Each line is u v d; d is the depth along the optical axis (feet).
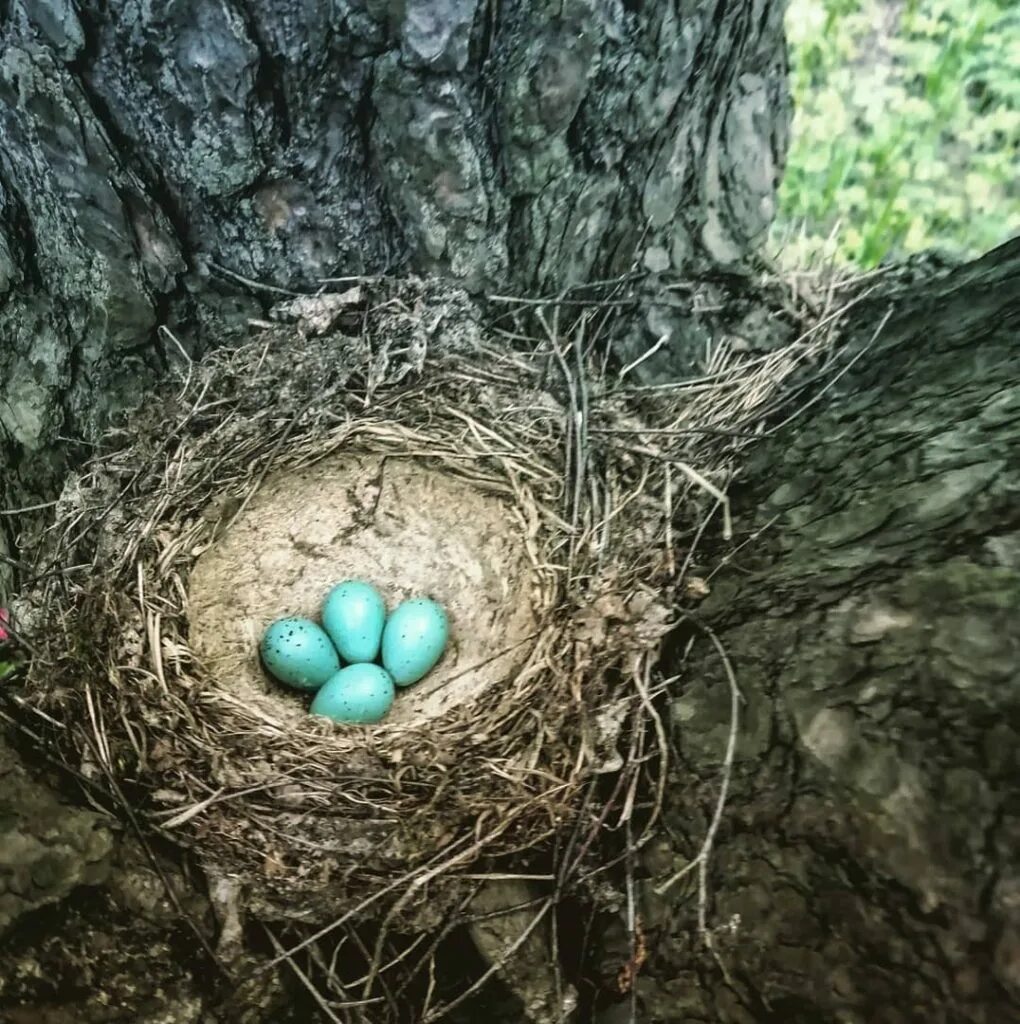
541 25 0.78
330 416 0.90
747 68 0.89
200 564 0.87
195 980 0.64
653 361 0.95
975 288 0.85
